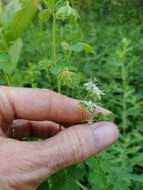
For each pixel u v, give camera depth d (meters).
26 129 0.15
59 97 0.14
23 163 0.11
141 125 0.26
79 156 0.12
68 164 0.12
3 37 0.18
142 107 0.29
